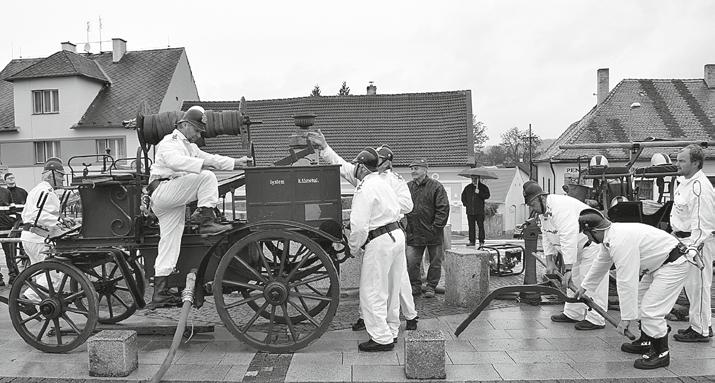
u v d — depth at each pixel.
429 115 26.41
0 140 28.08
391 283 5.79
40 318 6.28
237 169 5.79
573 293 6.41
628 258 5.13
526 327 6.44
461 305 7.39
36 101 27.92
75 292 6.00
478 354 5.48
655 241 5.14
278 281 5.47
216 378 4.90
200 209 5.56
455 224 23.39
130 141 27.28
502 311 7.20
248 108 27.45
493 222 20.16
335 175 5.62
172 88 29.55
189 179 5.47
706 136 28.39
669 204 7.09
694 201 5.71
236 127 6.23
